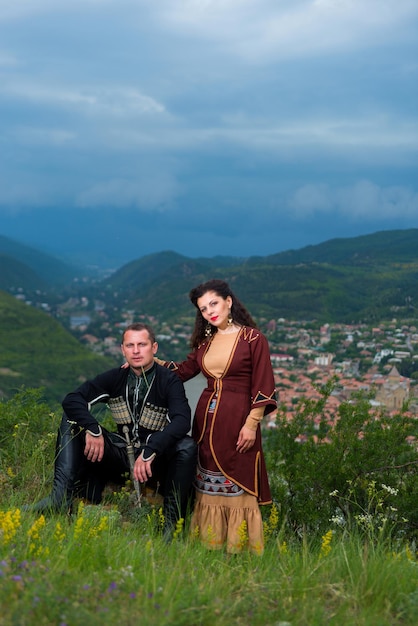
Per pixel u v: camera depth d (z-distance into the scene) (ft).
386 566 12.23
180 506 14.61
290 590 10.93
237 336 14.84
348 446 18.42
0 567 9.45
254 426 14.35
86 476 15.62
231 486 14.43
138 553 11.81
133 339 14.85
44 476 17.25
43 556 10.62
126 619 8.80
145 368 15.14
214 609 9.63
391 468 18.02
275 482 18.39
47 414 21.57
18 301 489.26
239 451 14.44
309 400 19.60
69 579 9.77
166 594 9.75
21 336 425.28
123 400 15.25
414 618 10.47
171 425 14.38
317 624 9.90
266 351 14.65
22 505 15.25
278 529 17.19
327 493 17.90
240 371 14.66
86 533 11.91
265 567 12.79
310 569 12.09
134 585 10.12
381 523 16.79
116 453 15.48
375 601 10.97
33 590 8.85
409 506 16.93
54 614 8.45
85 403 15.12
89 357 418.72
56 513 14.34
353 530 16.60
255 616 9.86
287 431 19.29
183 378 15.78
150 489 15.81
